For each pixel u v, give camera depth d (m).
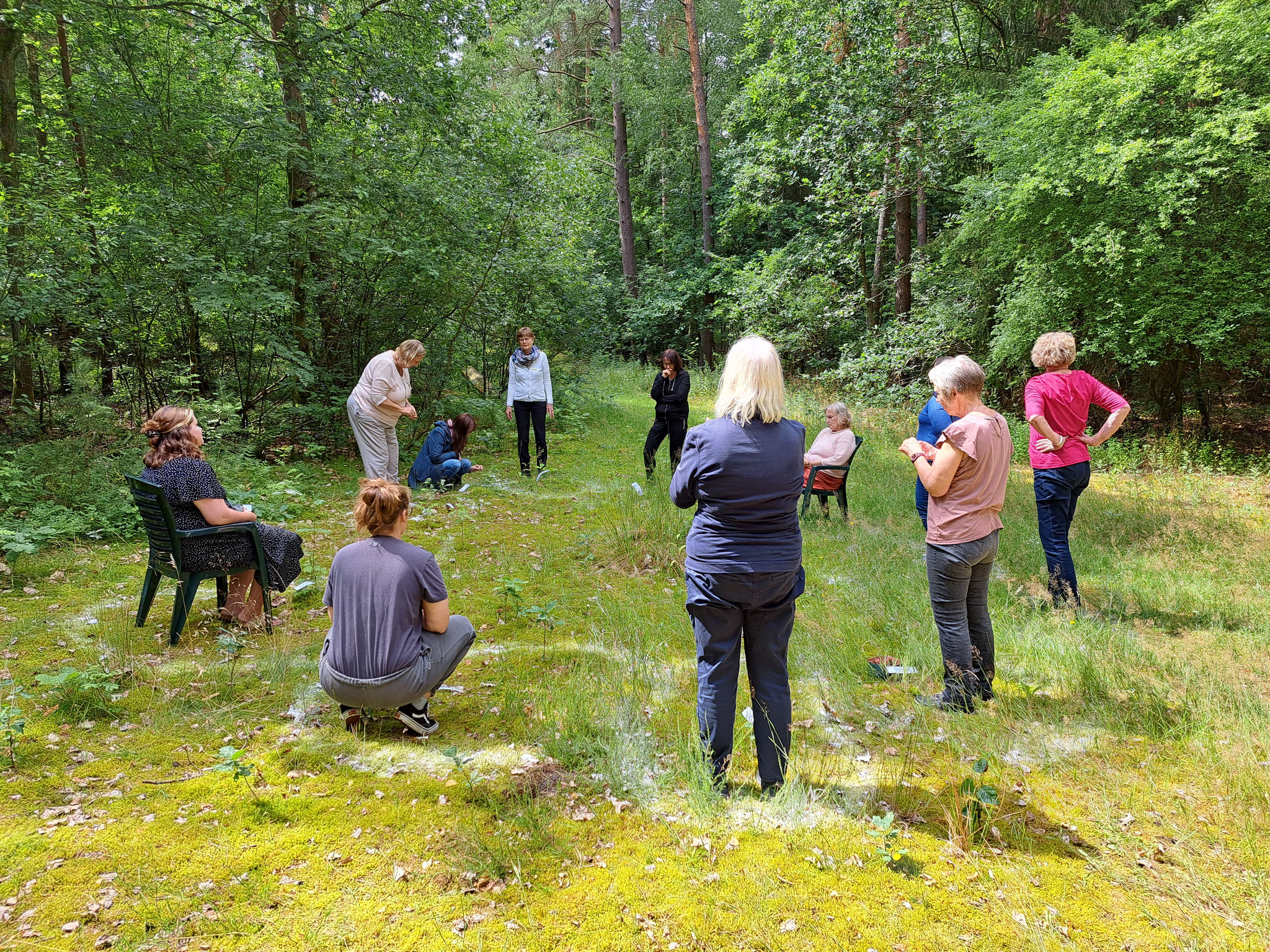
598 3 21.97
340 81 8.23
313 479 7.21
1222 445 9.27
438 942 1.98
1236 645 3.93
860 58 12.95
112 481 5.82
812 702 3.42
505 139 10.37
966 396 3.22
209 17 8.10
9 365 7.16
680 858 2.35
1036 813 2.62
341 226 7.79
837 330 15.77
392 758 2.85
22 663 3.44
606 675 3.59
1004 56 13.33
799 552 2.58
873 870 2.30
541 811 2.56
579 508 6.69
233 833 2.38
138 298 6.98
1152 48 8.20
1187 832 2.50
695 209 23.17
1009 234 9.69
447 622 3.01
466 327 10.15
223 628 3.90
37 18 7.27
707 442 2.49
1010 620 4.31
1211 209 8.38
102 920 2.00
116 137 7.94
